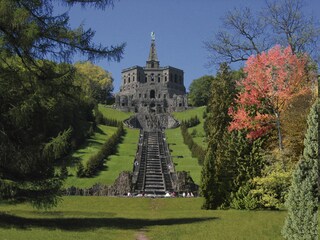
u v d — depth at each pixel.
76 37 23.12
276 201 32.56
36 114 24.09
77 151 91.31
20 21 20.02
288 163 32.03
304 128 31.72
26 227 21.06
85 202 46.97
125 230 22.03
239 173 35.88
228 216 28.83
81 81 26.50
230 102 48.62
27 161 22.72
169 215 32.16
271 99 33.72
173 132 127.81
